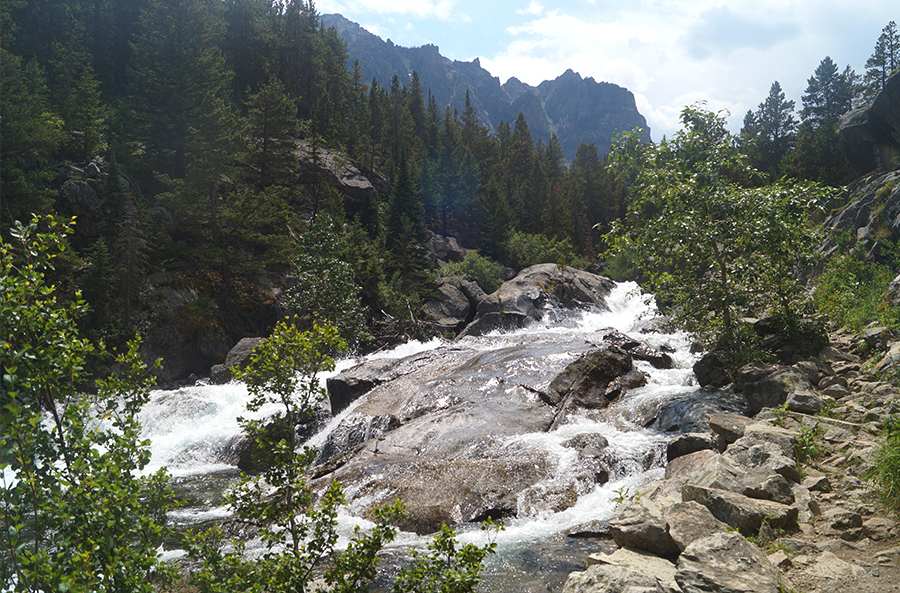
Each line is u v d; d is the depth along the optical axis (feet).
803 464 22.94
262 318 127.75
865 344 34.86
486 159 368.27
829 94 292.20
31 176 109.40
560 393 46.37
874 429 24.68
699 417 35.68
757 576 14.32
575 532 26.96
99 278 100.94
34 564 10.44
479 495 31.27
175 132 163.12
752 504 19.11
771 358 37.40
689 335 44.06
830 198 38.40
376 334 123.24
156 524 13.94
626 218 43.98
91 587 10.96
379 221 201.57
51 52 221.87
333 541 16.20
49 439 12.78
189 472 51.29
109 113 173.99
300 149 203.92
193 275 125.39
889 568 14.84
